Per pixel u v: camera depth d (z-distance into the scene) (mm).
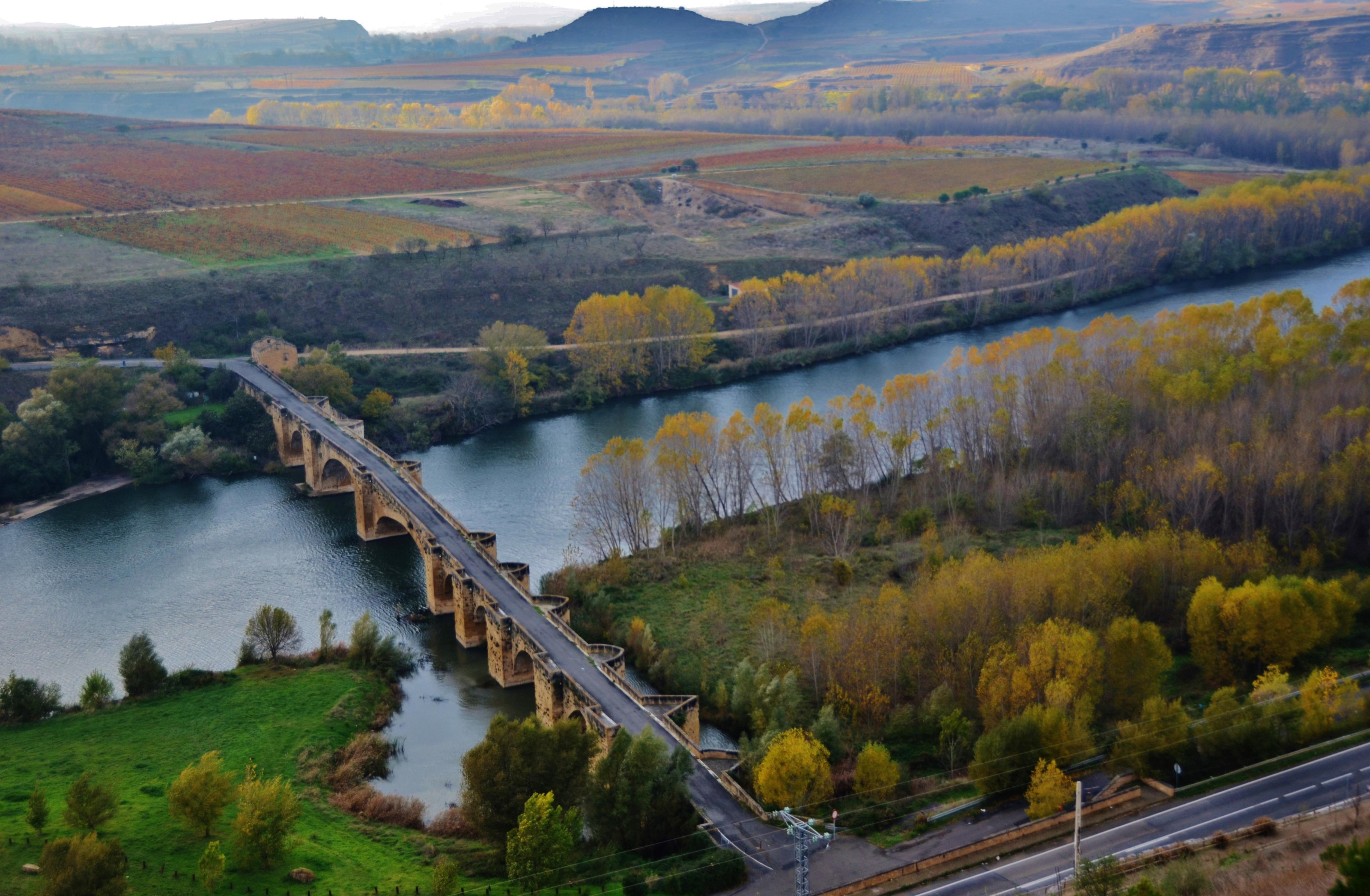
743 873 109125
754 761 125875
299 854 113688
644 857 112688
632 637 162750
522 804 114625
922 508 197125
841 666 143625
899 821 119062
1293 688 135125
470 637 173000
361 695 154250
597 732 133875
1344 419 190500
